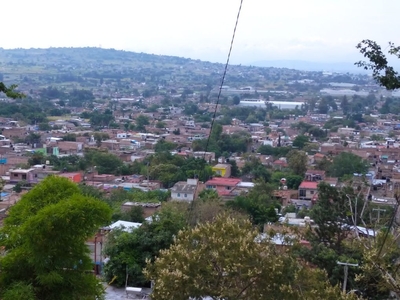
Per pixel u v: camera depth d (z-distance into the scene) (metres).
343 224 21.72
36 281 11.94
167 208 26.88
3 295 11.24
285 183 49.44
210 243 15.30
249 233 15.54
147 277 16.19
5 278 11.79
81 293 12.28
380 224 18.66
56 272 11.68
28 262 11.64
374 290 17.45
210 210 30.20
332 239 21.31
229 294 14.65
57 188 12.95
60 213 11.42
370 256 12.36
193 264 14.89
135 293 20.08
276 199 41.53
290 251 16.64
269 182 49.88
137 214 31.58
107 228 24.02
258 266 14.62
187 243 15.94
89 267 12.50
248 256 14.63
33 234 11.38
